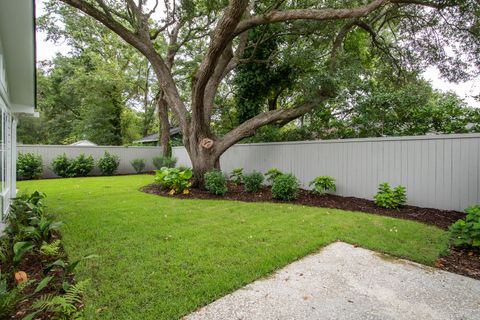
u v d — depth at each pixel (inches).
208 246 133.7
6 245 119.8
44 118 973.8
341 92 296.8
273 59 393.4
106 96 806.5
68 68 880.3
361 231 161.5
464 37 339.0
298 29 355.6
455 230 137.6
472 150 195.5
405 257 126.8
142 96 972.6
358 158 265.0
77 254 122.0
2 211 172.4
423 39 382.3
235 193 295.9
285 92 494.0
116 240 141.2
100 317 77.0
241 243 138.5
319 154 300.0
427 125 250.2
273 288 97.5
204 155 317.7
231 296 91.4
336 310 85.0
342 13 245.9
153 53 335.6
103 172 545.0
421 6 341.4
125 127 895.1
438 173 212.2
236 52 373.1
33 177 451.5
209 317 79.5
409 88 293.4
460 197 200.8
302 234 154.0
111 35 725.3
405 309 86.4
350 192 271.3
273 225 171.5
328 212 208.5
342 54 337.7
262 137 385.4
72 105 968.3
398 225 173.3
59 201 245.8
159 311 80.7
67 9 587.8
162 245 134.1
